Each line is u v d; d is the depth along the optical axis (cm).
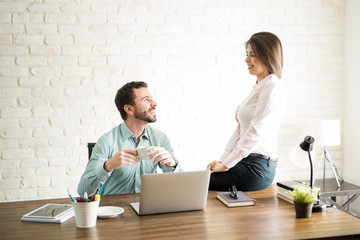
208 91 366
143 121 226
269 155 242
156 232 159
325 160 387
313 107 384
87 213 164
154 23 353
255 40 246
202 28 361
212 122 368
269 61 244
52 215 176
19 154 339
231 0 364
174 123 362
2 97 334
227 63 367
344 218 176
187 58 361
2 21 330
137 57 353
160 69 357
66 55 341
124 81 352
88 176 208
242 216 178
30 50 336
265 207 192
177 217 177
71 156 347
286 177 383
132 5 349
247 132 237
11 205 200
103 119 351
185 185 181
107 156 223
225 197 201
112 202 201
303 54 380
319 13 379
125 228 164
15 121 338
